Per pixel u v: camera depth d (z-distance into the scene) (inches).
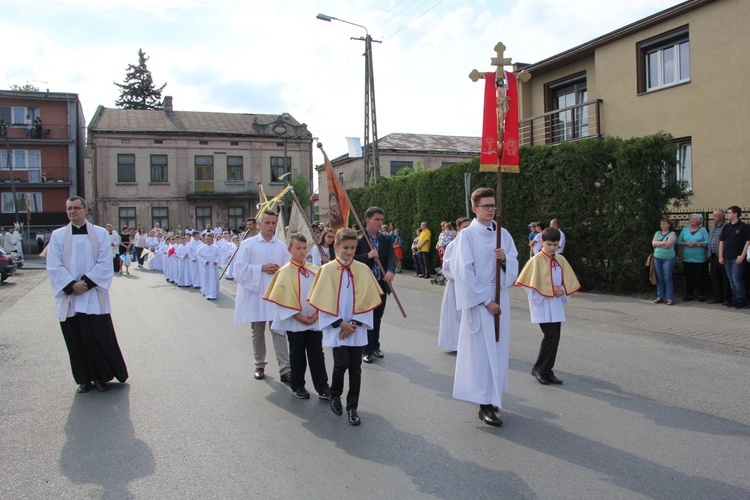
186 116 1728.6
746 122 569.6
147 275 929.5
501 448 174.6
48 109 1567.4
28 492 148.7
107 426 197.8
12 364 291.0
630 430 188.2
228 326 397.7
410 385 244.7
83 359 238.8
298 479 155.0
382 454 171.3
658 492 144.9
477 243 198.8
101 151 1551.4
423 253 725.3
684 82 625.9
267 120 1782.7
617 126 702.5
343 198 326.0
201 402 224.4
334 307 201.8
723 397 221.6
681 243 453.4
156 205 1593.3
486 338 193.3
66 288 230.8
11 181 1448.1
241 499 144.1
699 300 447.8
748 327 350.0
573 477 154.0
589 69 762.8
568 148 533.3
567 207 539.2
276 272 233.3
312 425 197.5
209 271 576.7
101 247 241.3
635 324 371.6
